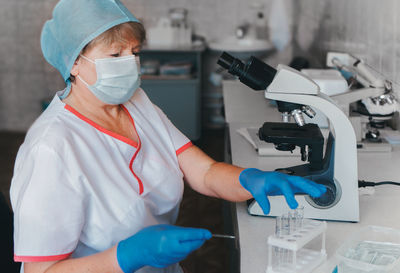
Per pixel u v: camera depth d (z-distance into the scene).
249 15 5.14
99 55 1.22
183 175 1.56
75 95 1.30
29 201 1.09
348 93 2.06
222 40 5.09
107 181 1.22
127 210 1.24
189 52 4.78
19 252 1.09
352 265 1.04
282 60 5.28
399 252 1.11
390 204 1.47
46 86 5.43
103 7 1.21
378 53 2.48
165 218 1.45
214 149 4.73
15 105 5.49
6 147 4.94
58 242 1.11
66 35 1.21
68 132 1.19
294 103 1.33
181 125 4.69
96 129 1.27
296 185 1.18
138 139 1.35
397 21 2.18
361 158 1.88
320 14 4.05
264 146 1.92
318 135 1.39
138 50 1.30
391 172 1.73
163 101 4.64
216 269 2.65
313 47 4.35
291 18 5.12
